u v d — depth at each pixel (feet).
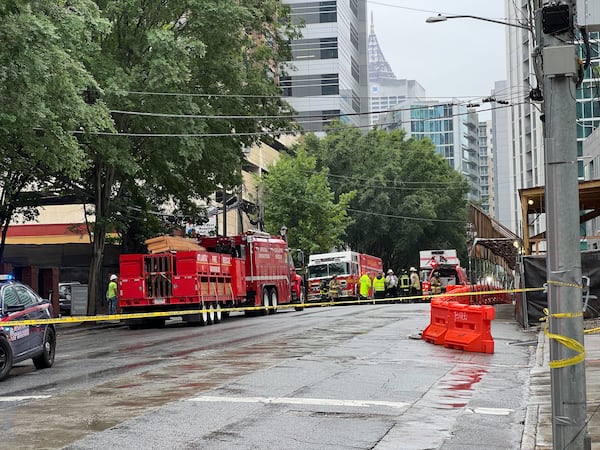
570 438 21.17
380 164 246.06
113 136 101.35
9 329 45.80
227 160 117.19
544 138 22.48
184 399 35.96
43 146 81.87
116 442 27.30
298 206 203.92
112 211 119.14
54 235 172.65
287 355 53.93
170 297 94.48
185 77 101.50
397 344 61.52
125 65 108.27
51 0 76.54
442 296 63.72
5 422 31.19
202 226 161.89
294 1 373.40
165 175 117.19
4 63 71.36
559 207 21.54
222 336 73.00
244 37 118.73
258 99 118.11
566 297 21.40
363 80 447.01
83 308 125.49
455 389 39.37
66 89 78.79
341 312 112.57
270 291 122.11
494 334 70.54
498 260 165.89
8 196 114.52
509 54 412.77
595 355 51.16
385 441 27.81
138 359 54.29
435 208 246.68
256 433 28.84
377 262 196.54
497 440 28.17
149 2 107.86
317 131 356.38
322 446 26.91
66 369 50.03
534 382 41.75
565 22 22.34
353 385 40.24
